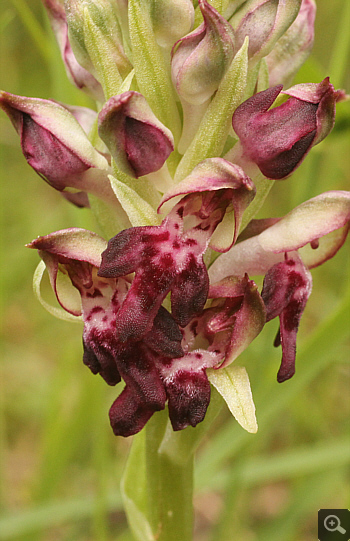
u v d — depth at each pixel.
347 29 0.10
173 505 0.09
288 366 0.08
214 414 0.08
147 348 0.08
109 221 0.08
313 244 0.08
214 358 0.08
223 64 0.08
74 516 0.10
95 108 0.11
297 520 0.11
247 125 0.08
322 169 0.11
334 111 0.07
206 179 0.07
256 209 0.08
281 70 0.09
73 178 0.08
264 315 0.07
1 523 0.10
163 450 0.08
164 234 0.08
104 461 0.10
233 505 0.10
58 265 0.08
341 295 0.12
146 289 0.07
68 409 0.12
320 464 0.10
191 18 0.08
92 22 0.08
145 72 0.08
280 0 0.08
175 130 0.08
